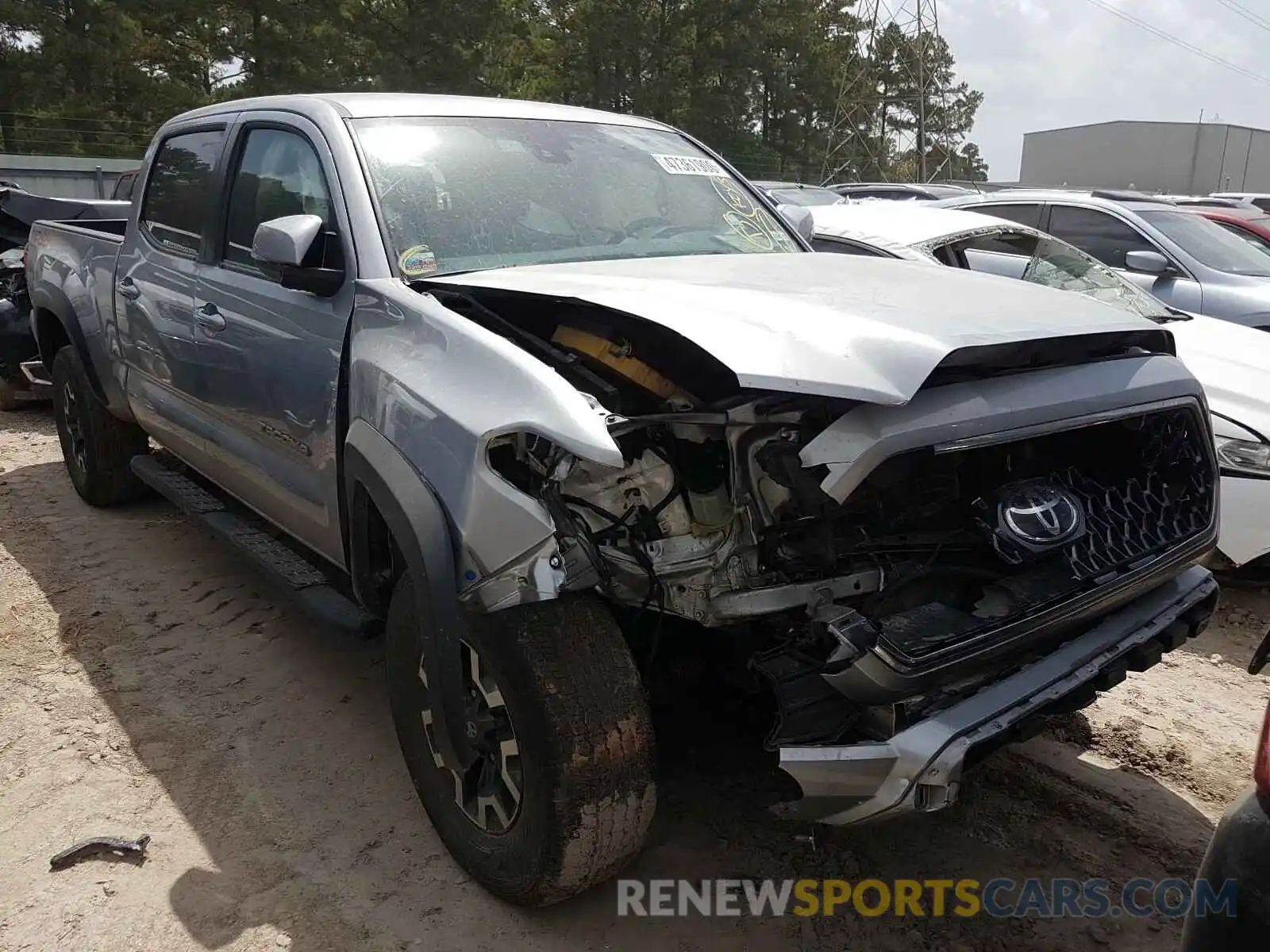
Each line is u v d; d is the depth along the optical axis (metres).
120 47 28.03
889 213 6.59
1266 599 4.68
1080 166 52.75
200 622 4.21
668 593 2.36
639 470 2.36
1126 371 2.62
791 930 2.55
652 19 40.41
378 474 2.54
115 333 4.67
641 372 2.45
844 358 2.23
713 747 3.28
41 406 8.27
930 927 2.56
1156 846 2.87
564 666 2.27
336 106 3.37
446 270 2.97
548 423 2.18
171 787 3.12
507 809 2.49
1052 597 2.36
